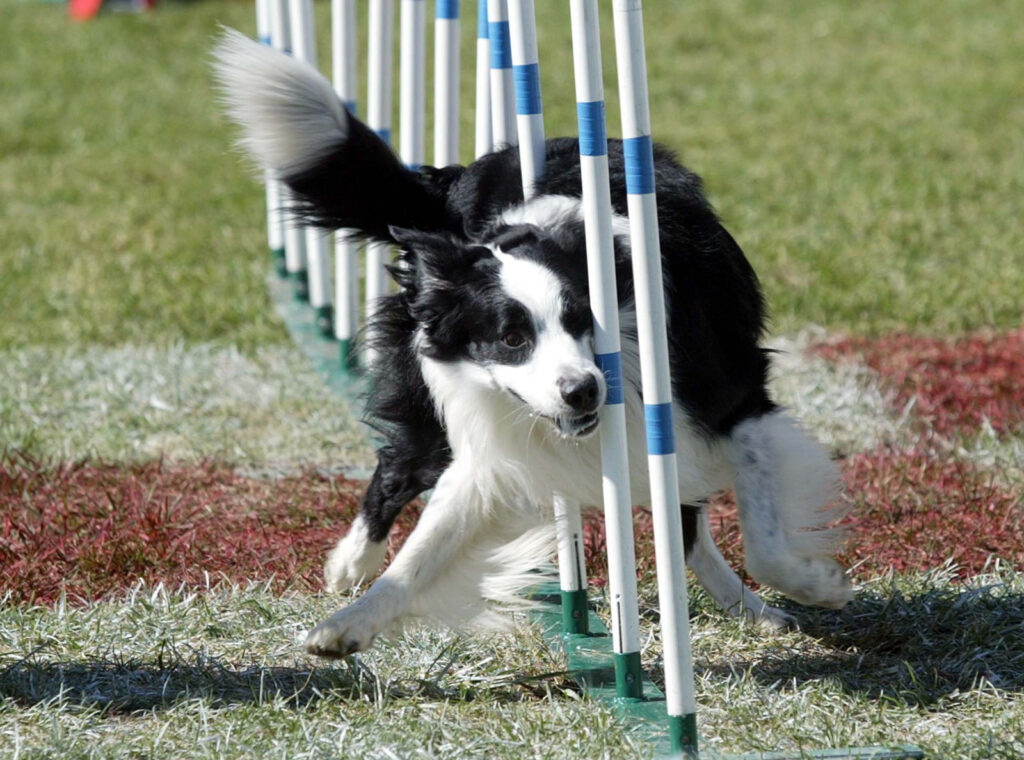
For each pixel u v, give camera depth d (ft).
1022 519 29.55
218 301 48.21
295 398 39.42
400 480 26.11
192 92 89.86
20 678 22.26
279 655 23.84
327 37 99.35
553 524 23.77
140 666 23.07
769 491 23.50
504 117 26.25
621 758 19.42
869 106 77.41
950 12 101.55
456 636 24.25
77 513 30.78
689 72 88.84
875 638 24.49
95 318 46.68
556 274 21.66
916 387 38.70
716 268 24.27
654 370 18.47
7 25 111.96
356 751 19.71
